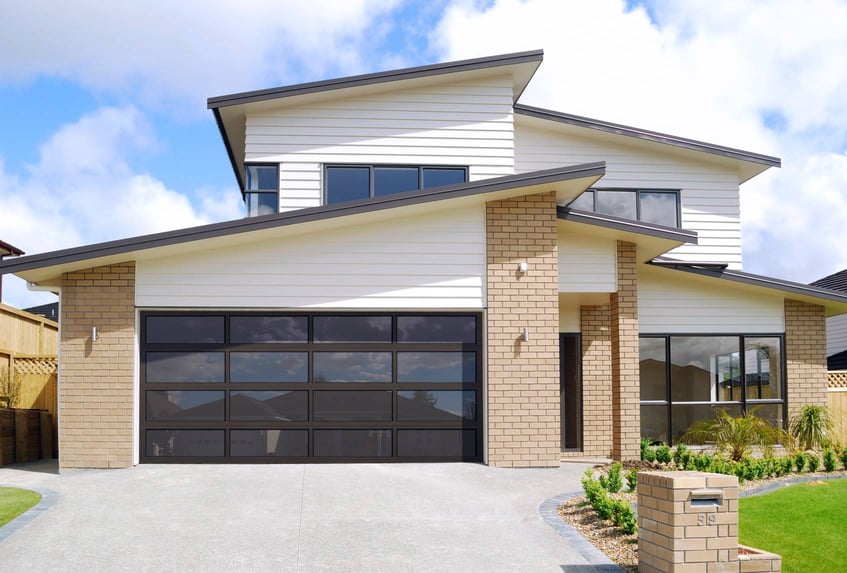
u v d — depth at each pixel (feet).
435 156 48.60
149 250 38.14
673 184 55.47
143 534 26.81
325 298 41.01
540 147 54.54
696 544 21.42
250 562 23.91
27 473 39.34
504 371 41.37
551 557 24.66
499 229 42.04
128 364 39.68
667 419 52.80
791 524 28.81
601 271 45.55
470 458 41.60
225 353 40.88
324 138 48.29
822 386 54.13
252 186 48.03
